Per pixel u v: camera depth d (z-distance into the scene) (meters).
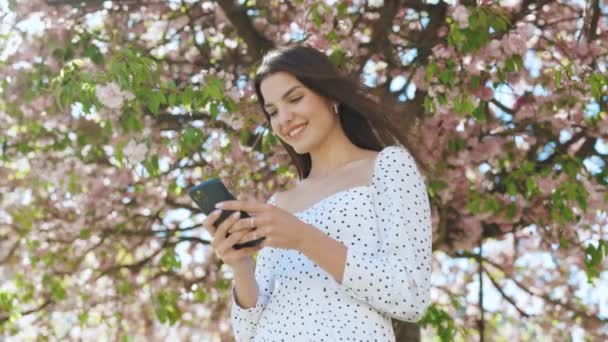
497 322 6.57
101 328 6.27
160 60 5.47
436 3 5.31
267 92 2.43
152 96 4.53
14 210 5.77
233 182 5.20
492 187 5.58
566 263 6.22
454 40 4.58
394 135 2.62
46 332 6.20
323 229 2.27
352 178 2.36
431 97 4.82
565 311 6.50
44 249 5.89
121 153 4.79
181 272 6.16
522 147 5.61
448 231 5.79
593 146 5.64
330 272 2.11
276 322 2.27
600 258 5.20
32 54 5.20
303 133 2.42
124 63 4.46
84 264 6.05
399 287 2.12
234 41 5.61
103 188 5.75
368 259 2.12
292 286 2.27
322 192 2.38
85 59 5.05
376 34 5.19
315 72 2.41
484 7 4.62
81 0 5.41
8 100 5.24
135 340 6.34
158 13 5.70
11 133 5.52
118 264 6.02
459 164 5.34
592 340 6.42
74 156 5.52
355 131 2.52
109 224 5.84
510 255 6.45
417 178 2.32
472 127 5.44
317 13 4.82
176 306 5.87
